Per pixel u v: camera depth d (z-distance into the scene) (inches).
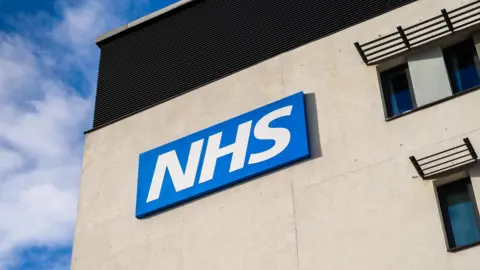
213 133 938.1
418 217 743.1
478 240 719.1
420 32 872.3
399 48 856.9
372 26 919.0
